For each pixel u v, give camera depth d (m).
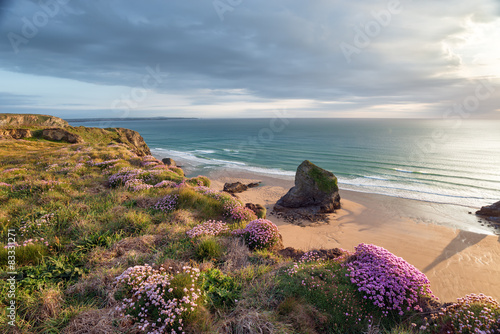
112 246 6.87
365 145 100.06
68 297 4.64
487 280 15.33
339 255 7.57
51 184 12.31
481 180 45.81
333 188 29.98
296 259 7.50
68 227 7.95
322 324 4.51
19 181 13.11
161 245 7.25
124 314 4.17
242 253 7.05
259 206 19.50
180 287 4.52
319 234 22.12
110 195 11.62
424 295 5.46
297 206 29.83
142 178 15.54
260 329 3.98
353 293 5.13
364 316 4.70
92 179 15.05
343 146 98.50
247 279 5.62
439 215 28.12
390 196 36.50
